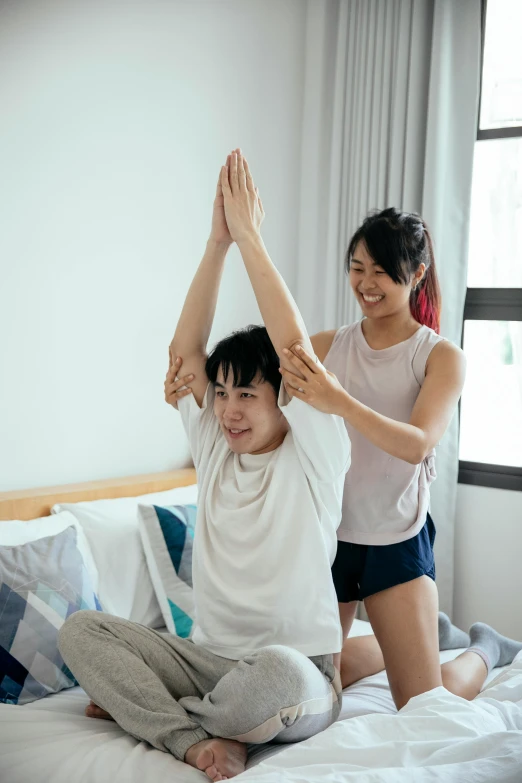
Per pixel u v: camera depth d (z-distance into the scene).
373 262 1.69
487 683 2.00
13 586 1.92
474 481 2.97
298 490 1.60
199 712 1.47
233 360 1.58
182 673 1.58
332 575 1.77
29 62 2.32
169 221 2.79
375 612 1.73
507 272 3.00
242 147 3.06
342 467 1.59
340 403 1.50
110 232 2.60
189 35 2.81
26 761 1.47
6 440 2.36
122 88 2.60
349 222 3.17
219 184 1.65
